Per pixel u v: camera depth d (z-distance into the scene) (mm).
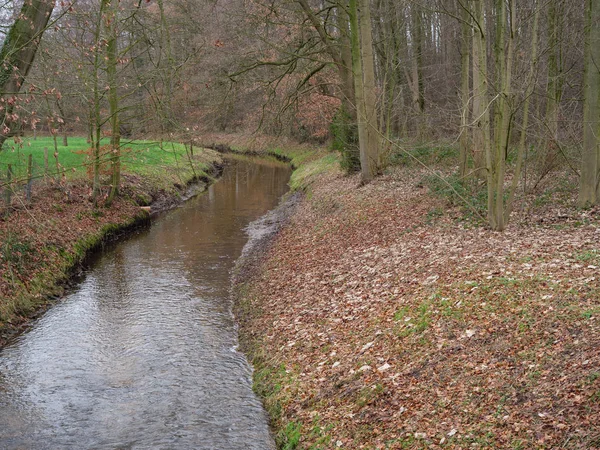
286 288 13023
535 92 13375
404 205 16969
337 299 11109
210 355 10641
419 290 9828
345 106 25062
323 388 8070
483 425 5887
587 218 11859
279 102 24688
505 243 11164
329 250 14961
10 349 11125
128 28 18656
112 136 20750
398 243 13391
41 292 13930
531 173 15352
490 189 12172
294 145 44781
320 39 23203
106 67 19031
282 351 9797
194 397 9016
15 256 14281
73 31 17672
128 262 17516
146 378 9750
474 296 8719
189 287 14953
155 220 24453
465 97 16109
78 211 20344
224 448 7551
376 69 30469
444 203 15594
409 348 8055
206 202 29391
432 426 6223
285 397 8320
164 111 16906
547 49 11984
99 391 9344
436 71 30953
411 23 26719
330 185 25219
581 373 5988
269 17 22406
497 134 12148
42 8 11117
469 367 7020
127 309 13328
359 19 22328
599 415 5301
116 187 23016
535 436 5414
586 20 12664
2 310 12211
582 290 7879
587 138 12352
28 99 10117
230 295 14273
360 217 17203
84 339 11570
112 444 7742
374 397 7234
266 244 18781
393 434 6387
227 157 50719
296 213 23203
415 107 27047
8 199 15836
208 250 18969
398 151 23969
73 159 26844
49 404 8938
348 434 6777
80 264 17016
